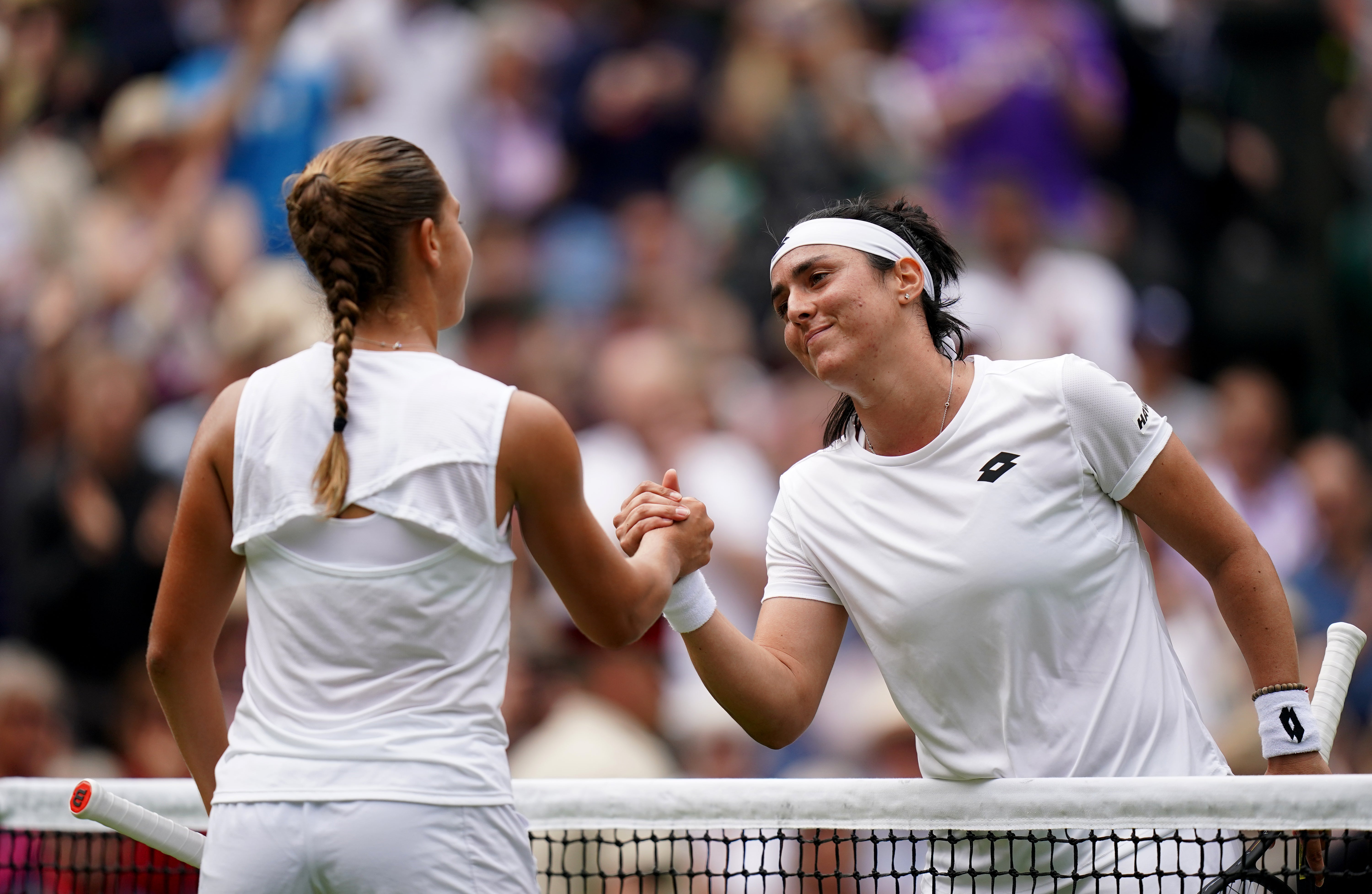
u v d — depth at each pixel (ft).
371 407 25.63
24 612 74.79
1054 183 98.37
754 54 101.96
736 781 30.94
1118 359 91.76
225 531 26.66
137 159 94.38
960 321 32.42
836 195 95.86
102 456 76.28
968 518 30.01
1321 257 107.04
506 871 24.79
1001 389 30.89
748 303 93.56
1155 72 105.29
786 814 30.37
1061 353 89.81
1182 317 101.71
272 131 94.73
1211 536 29.89
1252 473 87.66
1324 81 111.65
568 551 26.35
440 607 24.95
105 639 74.38
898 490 30.99
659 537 29.45
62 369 82.79
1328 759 29.58
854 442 32.42
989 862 30.96
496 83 102.12
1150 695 29.78
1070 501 30.04
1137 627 30.19
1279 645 29.30
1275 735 29.01
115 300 88.33
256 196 94.07
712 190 99.86
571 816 31.76
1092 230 98.12
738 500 76.13
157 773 66.23
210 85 100.22
